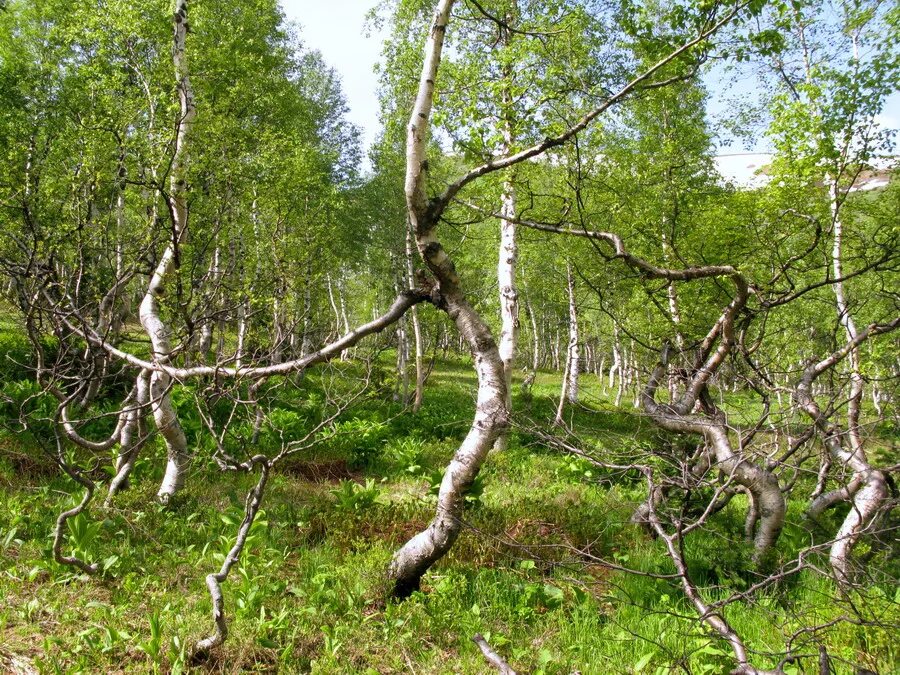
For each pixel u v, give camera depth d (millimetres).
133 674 3756
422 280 5426
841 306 9781
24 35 14812
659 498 6930
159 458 8359
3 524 5672
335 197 18359
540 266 19719
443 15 4855
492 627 4961
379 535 6730
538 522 7320
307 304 12844
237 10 15953
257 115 16484
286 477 9438
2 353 12250
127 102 10156
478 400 5211
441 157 15695
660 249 12164
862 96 8883
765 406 6594
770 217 10336
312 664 4031
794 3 5051
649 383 7879
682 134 15016
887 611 4633
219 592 3883
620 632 4980
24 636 3994
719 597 5684
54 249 6516
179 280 6172
